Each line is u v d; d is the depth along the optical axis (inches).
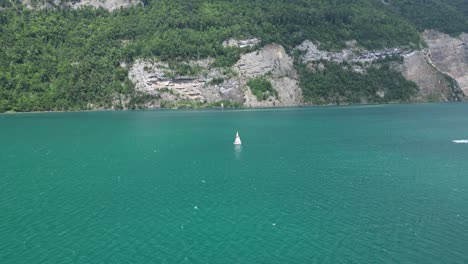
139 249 1549.0
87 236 1660.9
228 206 1994.3
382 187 2287.2
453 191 2207.2
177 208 1971.0
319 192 2201.0
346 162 2928.2
